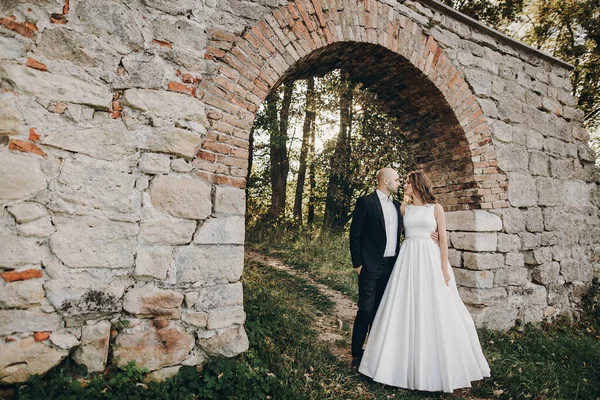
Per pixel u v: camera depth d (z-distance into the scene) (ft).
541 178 16.43
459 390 9.99
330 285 20.12
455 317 9.91
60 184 7.90
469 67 14.82
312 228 36.70
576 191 17.74
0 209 7.38
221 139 9.71
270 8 10.62
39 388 7.20
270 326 12.23
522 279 15.17
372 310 10.62
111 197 8.36
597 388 10.36
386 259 10.99
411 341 9.79
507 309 14.55
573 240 17.22
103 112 8.46
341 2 11.70
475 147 14.58
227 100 9.85
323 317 15.11
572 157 17.87
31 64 7.80
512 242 15.03
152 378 8.36
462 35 14.74
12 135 7.55
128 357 8.26
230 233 9.59
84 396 7.37
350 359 11.39
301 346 11.53
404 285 10.19
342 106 33.12
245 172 10.00
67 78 8.11
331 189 37.24
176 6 9.37
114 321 8.30
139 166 8.70
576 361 12.02
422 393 9.61
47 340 7.60
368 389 9.66
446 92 14.03
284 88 33.81
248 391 8.66
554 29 37.01
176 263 8.90
